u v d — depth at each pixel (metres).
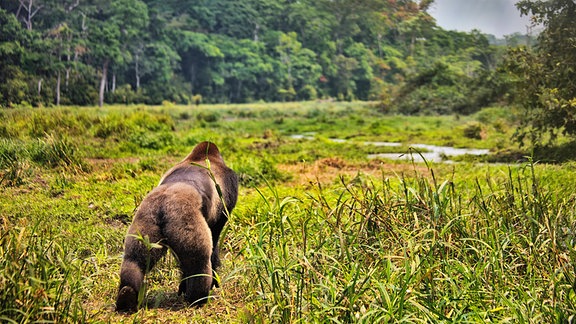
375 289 4.72
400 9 126.81
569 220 5.88
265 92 97.56
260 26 107.81
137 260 4.63
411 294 4.55
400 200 6.06
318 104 79.62
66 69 60.97
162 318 4.79
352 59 106.81
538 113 16.53
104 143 16.02
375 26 122.44
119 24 73.62
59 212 8.42
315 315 4.37
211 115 40.12
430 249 4.97
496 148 20.42
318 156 17.78
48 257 4.86
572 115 15.60
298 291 4.43
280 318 4.40
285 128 36.81
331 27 118.31
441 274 5.00
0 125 16.14
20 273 4.32
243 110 58.78
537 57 16.53
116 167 12.08
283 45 106.00
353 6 119.25
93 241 7.05
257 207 8.39
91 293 5.23
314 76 102.50
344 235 5.51
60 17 68.25
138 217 4.71
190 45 88.00
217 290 5.57
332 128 35.53
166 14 100.38
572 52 15.91
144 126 18.34
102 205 8.84
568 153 15.34
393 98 55.84
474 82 49.25
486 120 33.62
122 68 74.56
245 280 5.32
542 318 4.31
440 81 54.81
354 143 23.64
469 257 5.32
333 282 4.63
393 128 34.12
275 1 119.06
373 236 5.57
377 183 10.71
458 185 10.06
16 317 4.07
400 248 5.15
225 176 5.71
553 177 10.80
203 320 4.75
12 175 10.22
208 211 5.18
